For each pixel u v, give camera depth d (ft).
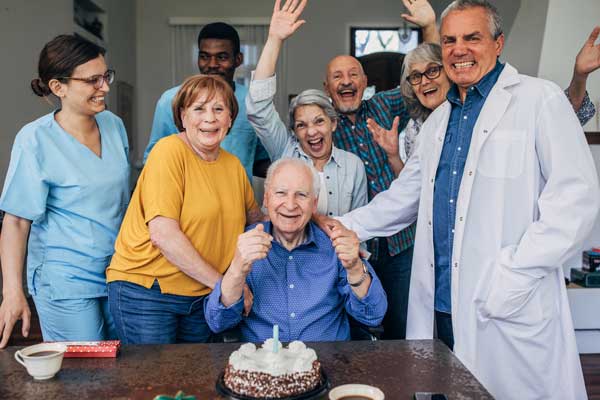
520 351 5.76
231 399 3.72
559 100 5.65
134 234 5.77
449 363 4.33
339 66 7.89
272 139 7.65
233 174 6.20
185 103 5.75
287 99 25.98
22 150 5.88
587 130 9.84
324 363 4.33
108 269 6.01
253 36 25.88
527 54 11.44
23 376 4.09
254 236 5.08
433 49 7.72
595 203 5.47
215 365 4.27
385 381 4.02
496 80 5.95
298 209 5.65
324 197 7.36
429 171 6.32
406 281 8.00
